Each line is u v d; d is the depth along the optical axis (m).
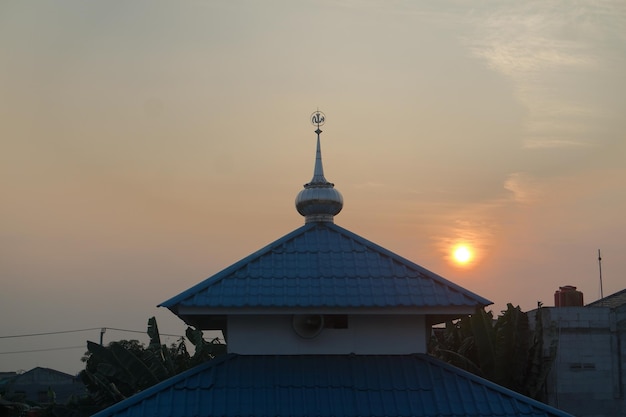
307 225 13.17
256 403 11.14
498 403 11.35
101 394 26.55
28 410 34.03
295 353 12.06
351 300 11.56
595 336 25.80
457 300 11.73
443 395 11.43
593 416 25.23
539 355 23.27
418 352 12.17
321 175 13.74
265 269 12.09
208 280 11.90
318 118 14.30
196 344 26.83
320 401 11.23
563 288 29.47
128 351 22.39
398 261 12.39
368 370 11.79
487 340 23.89
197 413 10.94
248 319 12.16
